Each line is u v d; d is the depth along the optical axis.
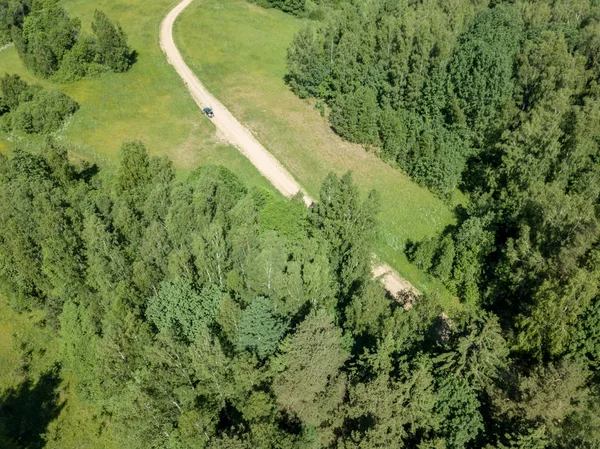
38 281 59.69
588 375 47.59
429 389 39.84
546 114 78.44
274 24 137.12
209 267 50.69
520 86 89.94
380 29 99.62
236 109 98.06
